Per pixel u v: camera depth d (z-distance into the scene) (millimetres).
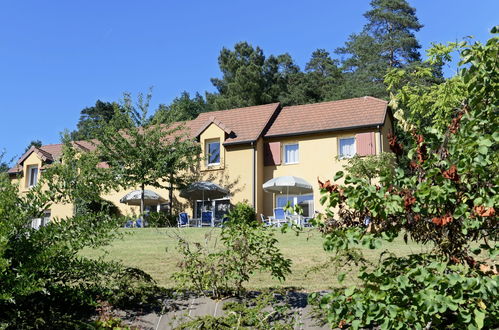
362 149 24875
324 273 9109
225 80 60000
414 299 4156
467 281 3947
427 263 4621
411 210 4359
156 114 25047
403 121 5293
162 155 24406
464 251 4461
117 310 6488
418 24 53406
